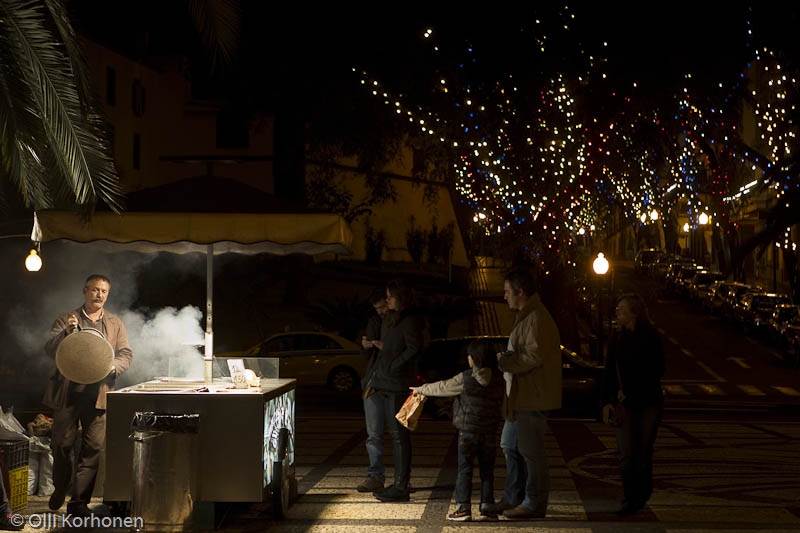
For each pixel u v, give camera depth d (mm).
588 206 33406
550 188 32438
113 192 11008
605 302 37625
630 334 10016
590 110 31781
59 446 10000
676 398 27547
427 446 15414
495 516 9836
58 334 10016
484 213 33812
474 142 32719
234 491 9383
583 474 12711
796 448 15195
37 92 10930
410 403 10227
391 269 53688
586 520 9766
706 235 71000
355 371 26000
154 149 50281
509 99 32344
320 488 11672
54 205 12180
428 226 58594
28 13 10820
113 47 44375
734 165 32469
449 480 12203
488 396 9789
